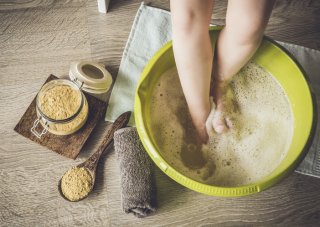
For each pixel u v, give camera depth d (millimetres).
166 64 884
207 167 861
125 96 992
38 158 947
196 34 687
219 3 1091
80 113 935
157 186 938
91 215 924
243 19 625
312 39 1073
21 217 919
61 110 911
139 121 786
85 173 919
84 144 943
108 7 1074
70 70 950
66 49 1035
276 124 890
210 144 881
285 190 950
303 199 949
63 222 920
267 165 851
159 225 920
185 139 881
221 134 884
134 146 891
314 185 957
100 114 964
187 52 704
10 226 916
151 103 893
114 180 940
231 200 939
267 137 880
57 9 1065
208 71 739
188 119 898
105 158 951
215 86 873
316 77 1023
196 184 734
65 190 910
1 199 924
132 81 1008
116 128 937
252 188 729
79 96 928
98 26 1060
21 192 930
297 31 1077
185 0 655
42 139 935
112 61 1032
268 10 610
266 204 941
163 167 756
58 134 926
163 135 878
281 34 1070
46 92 925
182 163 860
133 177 873
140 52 1034
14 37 1035
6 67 1009
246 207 938
